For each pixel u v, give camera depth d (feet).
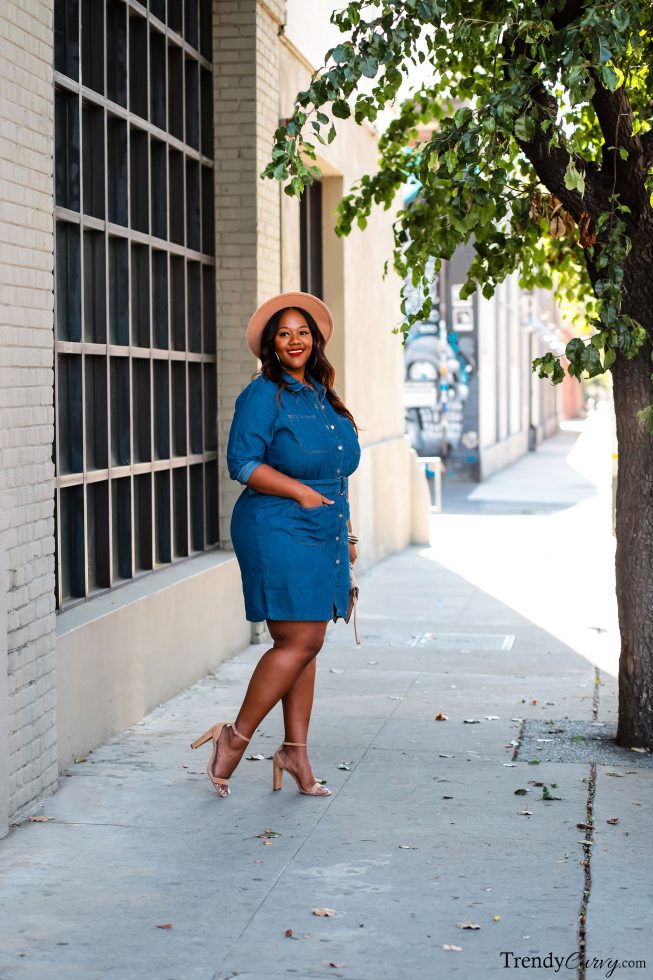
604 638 30.91
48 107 17.20
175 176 26.55
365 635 31.35
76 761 19.11
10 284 15.92
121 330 22.88
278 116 30.78
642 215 19.07
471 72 21.85
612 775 18.52
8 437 15.85
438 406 90.38
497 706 23.24
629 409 19.81
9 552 15.92
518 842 15.52
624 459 19.98
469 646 29.86
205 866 14.69
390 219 48.80
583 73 15.46
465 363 90.33
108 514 21.93
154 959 12.12
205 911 13.32
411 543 52.11
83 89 20.66
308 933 12.72
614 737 20.75
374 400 46.14
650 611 19.97
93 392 21.71
